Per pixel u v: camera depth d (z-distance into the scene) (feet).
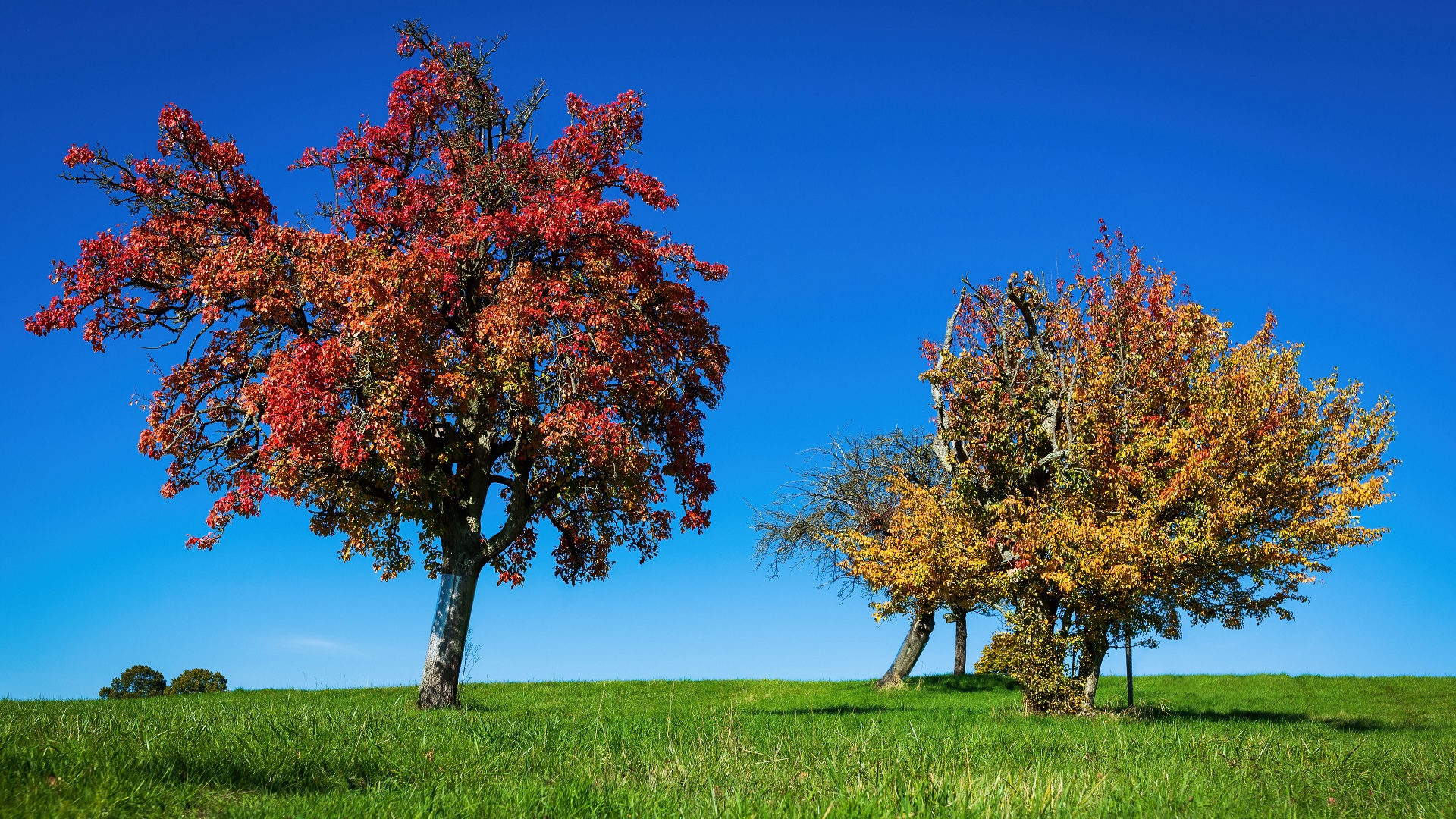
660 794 20.76
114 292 59.47
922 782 20.54
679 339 70.23
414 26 67.36
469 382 56.44
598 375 58.85
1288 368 60.44
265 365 60.95
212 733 26.99
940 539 65.26
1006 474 67.31
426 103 68.13
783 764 25.07
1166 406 66.33
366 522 59.21
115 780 19.12
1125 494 60.34
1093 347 68.33
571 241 62.95
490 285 62.85
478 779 23.38
